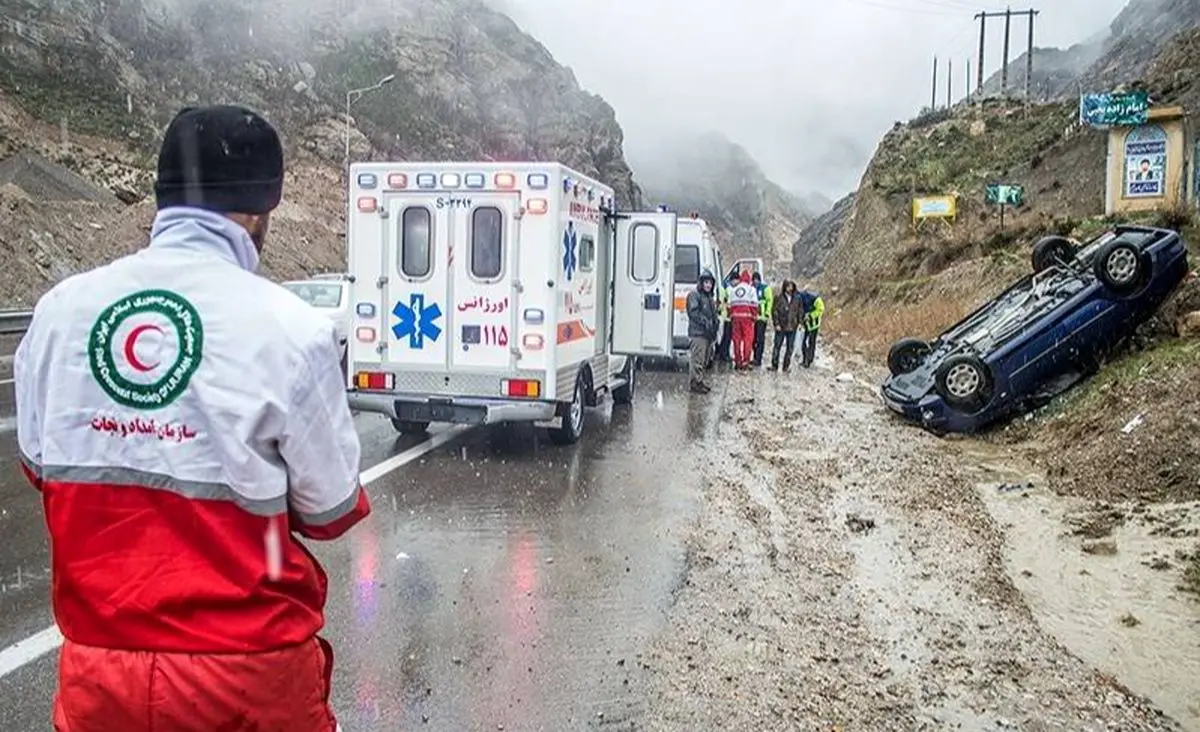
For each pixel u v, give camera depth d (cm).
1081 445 898
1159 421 816
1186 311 1105
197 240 199
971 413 1082
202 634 188
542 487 820
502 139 8881
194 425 189
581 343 1023
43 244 2489
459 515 726
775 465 922
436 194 925
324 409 199
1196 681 456
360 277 947
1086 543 660
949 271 3173
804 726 404
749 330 1880
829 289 5278
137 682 187
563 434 995
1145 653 488
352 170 940
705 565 614
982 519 724
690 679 447
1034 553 650
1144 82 4294
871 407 1333
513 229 915
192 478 189
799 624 517
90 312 193
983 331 1245
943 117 6159
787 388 1573
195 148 199
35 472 204
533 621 514
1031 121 5234
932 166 5253
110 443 191
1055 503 773
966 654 480
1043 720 412
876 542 668
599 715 411
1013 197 3766
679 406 1330
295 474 197
